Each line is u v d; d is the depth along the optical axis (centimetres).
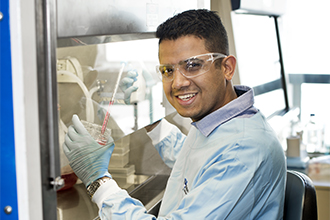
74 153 84
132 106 110
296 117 352
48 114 65
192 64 90
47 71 64
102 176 98
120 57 100
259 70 276
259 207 89
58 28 74
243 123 94
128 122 109
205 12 94
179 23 91
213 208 81
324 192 235
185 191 102
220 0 217
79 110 84
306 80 350
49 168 66
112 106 99
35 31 61
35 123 63
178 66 91
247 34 252
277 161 92
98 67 90
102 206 92
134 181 130
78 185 106
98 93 91
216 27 93
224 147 91
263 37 291
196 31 90
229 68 97
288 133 338
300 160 284
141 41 110
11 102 62
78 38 81
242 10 234
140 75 113
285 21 342
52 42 65
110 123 99
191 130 117
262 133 92
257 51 273
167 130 138
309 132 337
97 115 92
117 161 118
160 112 131
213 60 91
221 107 99
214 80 93
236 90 109
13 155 63
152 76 121
